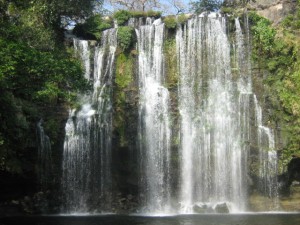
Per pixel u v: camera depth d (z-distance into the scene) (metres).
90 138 27.58
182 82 29.00
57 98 27.19
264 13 30.98
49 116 26.80
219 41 29.45
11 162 23.84
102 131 27.78
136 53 29.38
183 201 27.25
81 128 27.47
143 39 29.94
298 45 28.42
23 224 20.84
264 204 26.78
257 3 31.56
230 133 28.03
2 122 20.61
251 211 26.36
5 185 25.95
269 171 27.06
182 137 28.03
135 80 28.94
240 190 27.23
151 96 28.69
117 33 29.59
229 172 27.56
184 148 27.89
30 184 26.30
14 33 21.22
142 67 29.31
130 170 27.45
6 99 19.98
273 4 30.75
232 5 34.31
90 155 27.42
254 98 28.16
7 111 20.66
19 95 23.62
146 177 27.52
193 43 29.48
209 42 29.44
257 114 27.91
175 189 27.48
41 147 26.23
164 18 30.16
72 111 27.50
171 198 27.33
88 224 20.75
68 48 29.61
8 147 22.00
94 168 27.39
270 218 22.48
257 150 27.42
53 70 21.25
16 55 19.55
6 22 22.20
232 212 25.95
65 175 26.84
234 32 29.55
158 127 28.16
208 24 29.58
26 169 25.75
